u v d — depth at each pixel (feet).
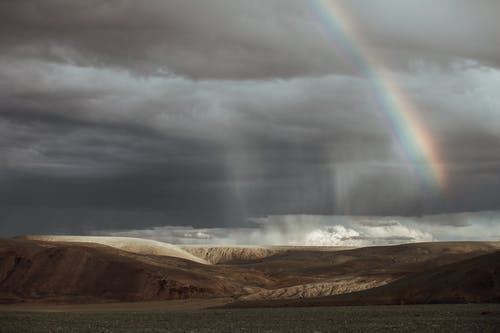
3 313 388.98
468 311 303.27
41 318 322.55
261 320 287.69
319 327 240.73
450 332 210.18
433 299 394.73
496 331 209.97
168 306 550.36
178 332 226.38
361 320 272.31
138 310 489.67
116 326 260.83
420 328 226.79
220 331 229.25
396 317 283.59
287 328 239.09
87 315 360.69
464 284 396.98
